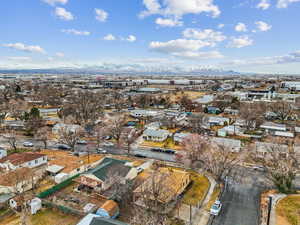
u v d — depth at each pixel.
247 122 81.06
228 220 31.06
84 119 88.81
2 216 31.53
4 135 70.88
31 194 37.00
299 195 37.72
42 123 77.69
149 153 58.41
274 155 44.00
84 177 39.62
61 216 31.55
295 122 88.06
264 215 32.09
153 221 28.27
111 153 58.28
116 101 138.75
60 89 187.12
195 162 49.22
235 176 44.88
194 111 111.94
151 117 96.38
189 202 35.47
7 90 168.25
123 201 35.22
